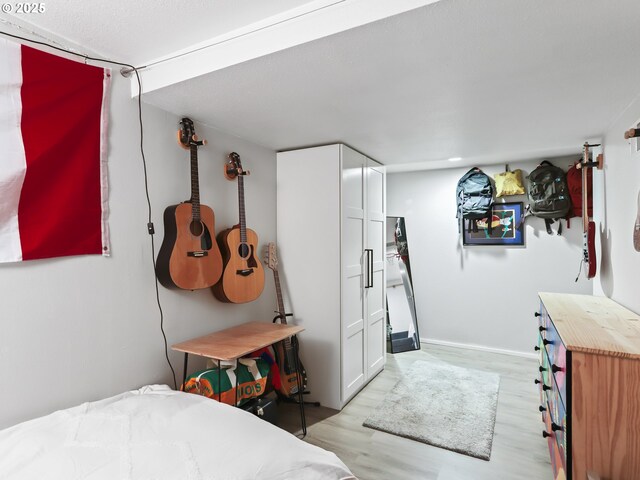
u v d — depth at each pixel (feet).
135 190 6.21
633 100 6.36
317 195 9.45
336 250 9.20
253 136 8.67
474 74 5.40
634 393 4.25
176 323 6.93
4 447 3.94
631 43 4.52
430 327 14.51
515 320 13.04
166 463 3.66
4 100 4.58
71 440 4.04
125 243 6.03
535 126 7.94
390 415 8.72
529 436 7.86
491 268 13.39
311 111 6.98
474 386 10.39
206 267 6.95
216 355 6.00
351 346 9.68
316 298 9.46
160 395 5.40
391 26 4.17
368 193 10.85
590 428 4.42
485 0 3.69
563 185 11.73
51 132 5.04
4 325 4.59
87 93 5.48
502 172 13.08
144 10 4.56
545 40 4.47
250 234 8.16
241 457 3.80
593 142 9.21
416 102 6.53
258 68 5.20
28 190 4.79
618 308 6.81
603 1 3.70
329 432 8.01
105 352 5.73
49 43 5.05
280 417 8.68
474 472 6.66
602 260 8.64
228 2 4.40
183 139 6.95
